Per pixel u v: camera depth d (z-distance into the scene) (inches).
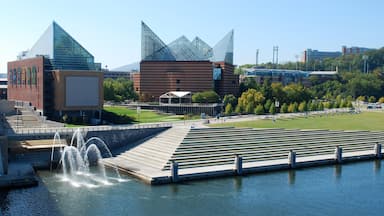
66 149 3782.0
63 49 5738.2
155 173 3181.6
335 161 3878.0
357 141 4581.7
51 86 5472.4
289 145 4173.2
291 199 2748.5
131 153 3880.4
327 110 7273.6
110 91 7357.3
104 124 5019.7
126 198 2709.2
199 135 4094.5
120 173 3373.5
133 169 3348.9
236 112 6382.9
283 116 5930.1
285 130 4638.3
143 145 4018.2
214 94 7155.5
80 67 5861.2
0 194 2768.2
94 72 5477.4
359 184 3142.2
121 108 6584.6
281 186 3053.6
